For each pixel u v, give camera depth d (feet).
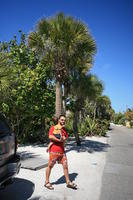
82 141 57.06
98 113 140.15
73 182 21.77
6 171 15.51
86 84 46.11
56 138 19.25
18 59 43.14
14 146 17.33
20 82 38.32
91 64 45.62
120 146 50.78
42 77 40.68
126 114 199.00
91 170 26.94
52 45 38.14
